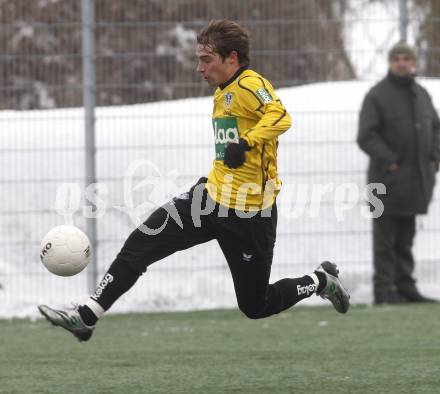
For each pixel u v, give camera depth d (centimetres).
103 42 4131
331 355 2736
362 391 2164
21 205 4125
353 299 4144
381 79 4100
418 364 2545
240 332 3291
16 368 2573
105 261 4050
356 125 4256
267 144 2123
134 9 4153
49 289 4050
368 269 4259
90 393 2188
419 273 4369
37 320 3706
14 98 4066
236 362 2633
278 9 4194
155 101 4116
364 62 4172
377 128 3972
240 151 2014
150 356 2770
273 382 2298
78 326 2108
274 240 2186
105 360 2706
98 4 4147
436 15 4450
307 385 2252
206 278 4134
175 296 4075
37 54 4097
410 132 3975
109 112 4084
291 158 4275
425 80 4366
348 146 4291
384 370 2455
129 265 2122
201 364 2608
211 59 2141
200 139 4147
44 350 2919
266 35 4141
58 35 4181
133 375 2434
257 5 4184
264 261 2164
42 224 4128
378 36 4175
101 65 4066
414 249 4397
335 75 4191
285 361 2638
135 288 4081
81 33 4188
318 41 4166
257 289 2191
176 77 4119
